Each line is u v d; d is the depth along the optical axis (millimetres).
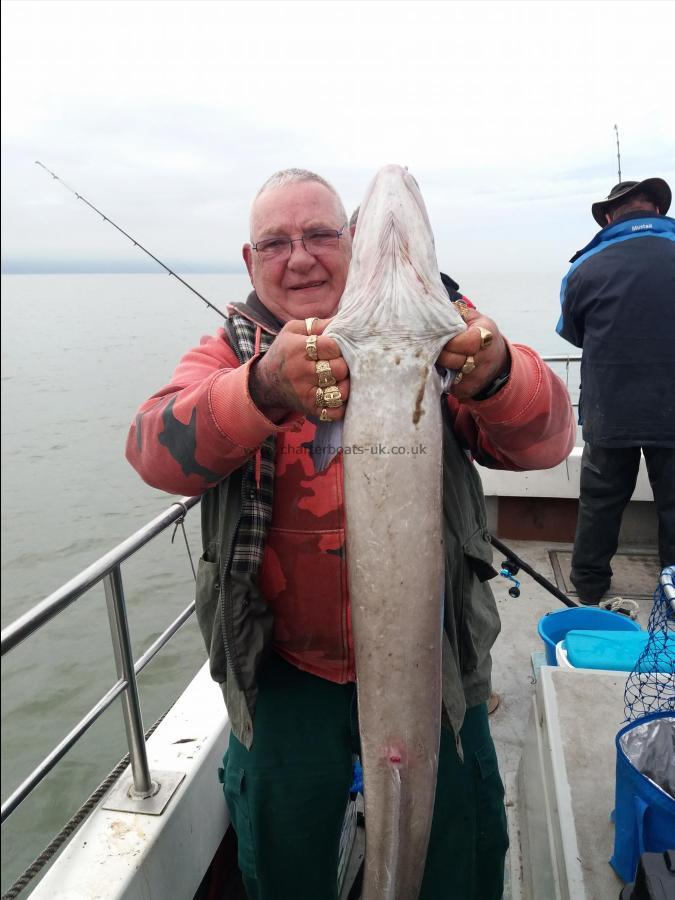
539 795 2025
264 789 1632
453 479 1598
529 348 1536
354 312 1346
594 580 3881
